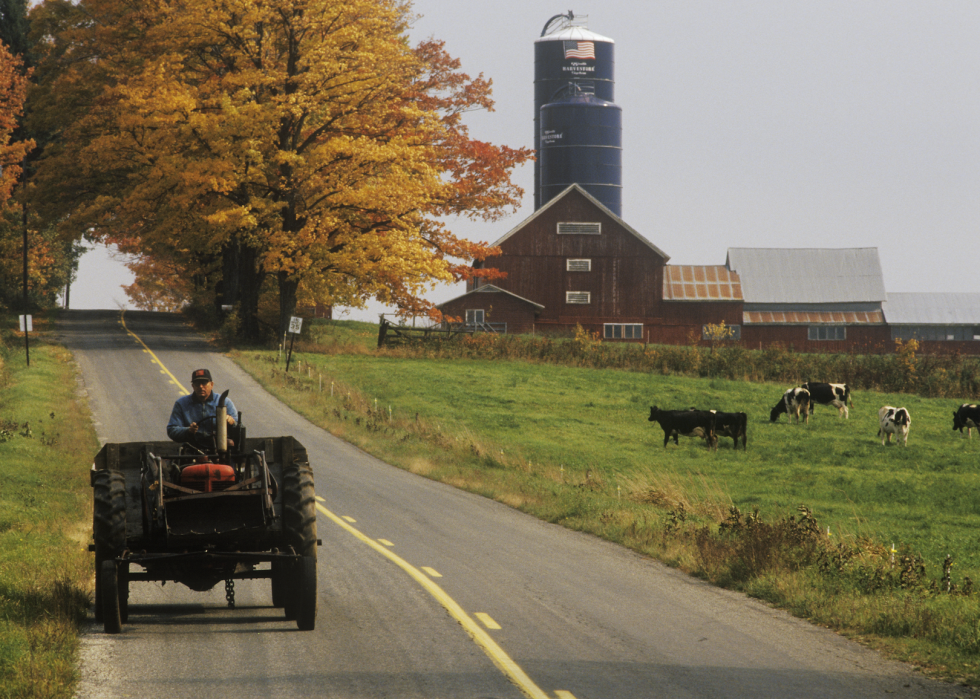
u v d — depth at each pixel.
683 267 166.12
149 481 17.42
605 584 24.05
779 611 21.50
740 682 15.63
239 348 98.50
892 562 25.81
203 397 18.91
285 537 18.28
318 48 91.94
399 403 71.50
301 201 96.94
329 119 98.00
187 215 94.94
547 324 157.25
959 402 86.94
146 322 124.62
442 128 104.69
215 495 17.20
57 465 42.91
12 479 38.12
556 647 17.62
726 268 168.00
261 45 95.19
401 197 94.75
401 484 43.34
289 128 97.38
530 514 36.81
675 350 102.38
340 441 56.97
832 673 16.39
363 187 93.62
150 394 69.25
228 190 89.81
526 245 157.12
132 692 14.27
